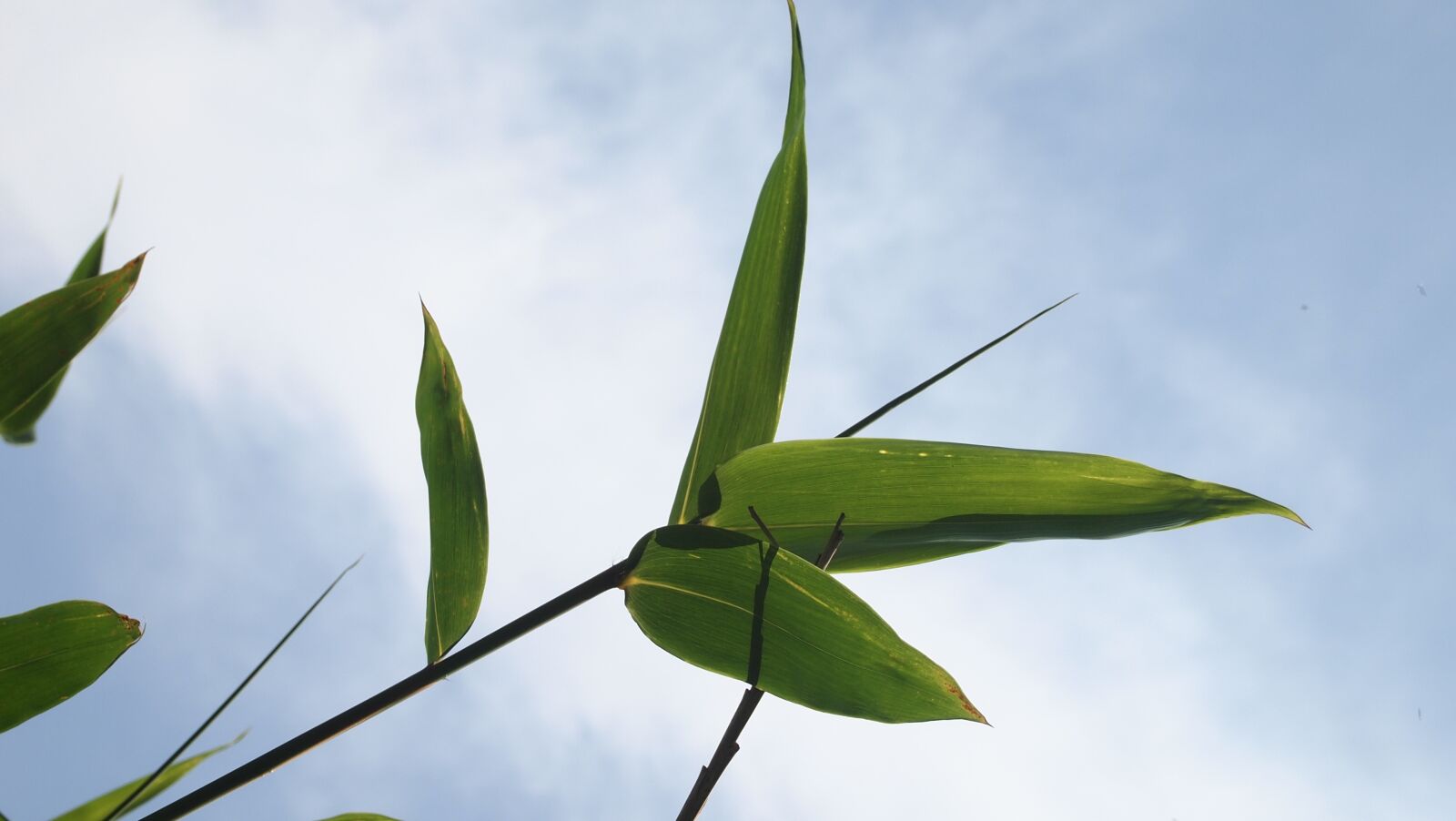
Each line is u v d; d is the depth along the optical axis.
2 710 0.77
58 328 0.79
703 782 0.71
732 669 0.77
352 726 0.73
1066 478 0.77
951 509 0.78
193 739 0.72
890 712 0.76
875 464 0.78
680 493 0.79
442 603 0.79
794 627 0.76
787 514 0.78
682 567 0.77
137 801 0.75
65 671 0.78
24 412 0.79
